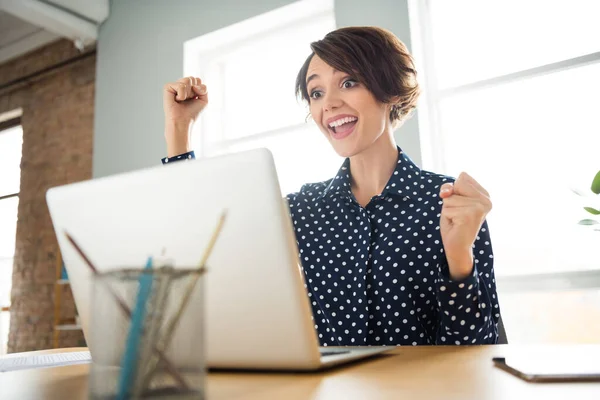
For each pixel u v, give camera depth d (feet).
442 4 10.81
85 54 16.33
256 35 12.82
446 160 10.22
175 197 1.82
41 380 1.98
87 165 15.76
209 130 13.47
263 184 1.71
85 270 2.01
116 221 1.91
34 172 16.93
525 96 9.70
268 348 1.80
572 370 1.63
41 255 16.10
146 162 13.05
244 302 1.79
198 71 13.50
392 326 3.59
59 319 15.11
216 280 1.81
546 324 8.95
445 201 2.72
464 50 10.50
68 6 13.87
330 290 3.84
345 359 1.99
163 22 13.58
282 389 1.56
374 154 4.05
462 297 2.81
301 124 12.16
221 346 1.87
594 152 8.96
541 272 9.06
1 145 18.92
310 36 12.51
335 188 4.10
